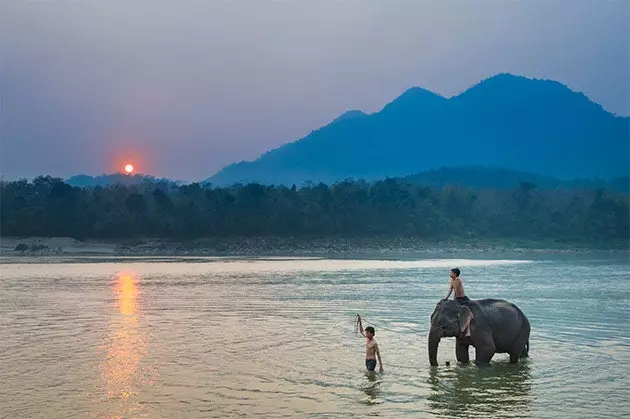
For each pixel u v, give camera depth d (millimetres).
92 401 17750
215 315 36781
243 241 180875
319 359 23406
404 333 29719
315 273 80438
